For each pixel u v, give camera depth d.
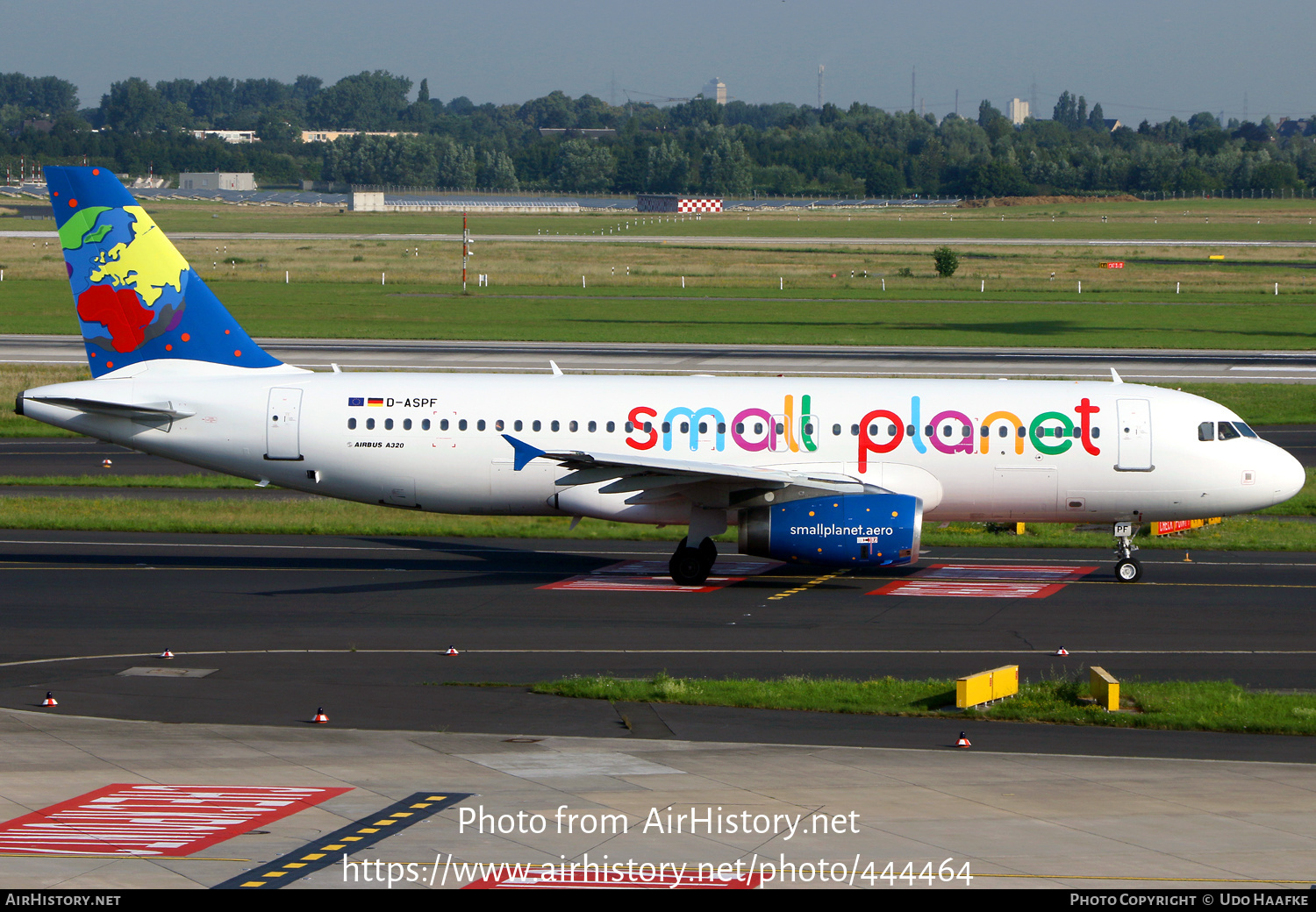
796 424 160.25
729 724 100.69
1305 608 145.88
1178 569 169.38
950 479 160.25
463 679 115.06
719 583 159.25
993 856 72.88
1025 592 154.38
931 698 108.00
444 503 164.62
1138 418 159.25
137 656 121.75
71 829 75.62
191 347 166.25
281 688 110.81
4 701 105.56
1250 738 98.50
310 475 163.88
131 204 163.38
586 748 93.75
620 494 159.88
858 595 152.75
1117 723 101.94
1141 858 72.69
